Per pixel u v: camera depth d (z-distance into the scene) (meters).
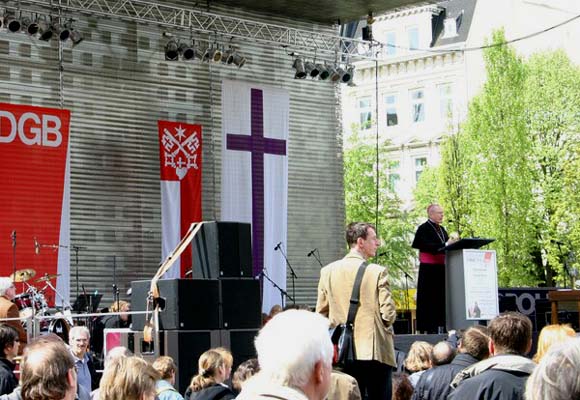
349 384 6.75
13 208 16.78
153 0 19.30
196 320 11.40
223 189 19.36
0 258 16.58
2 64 17.47
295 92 21.47
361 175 40.91
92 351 14.89
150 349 11.44
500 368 5.43
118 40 18.88
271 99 20.08
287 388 3.34
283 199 20.05
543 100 37.81
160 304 11.46
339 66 21.16
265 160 19.89
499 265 35.41
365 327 7.88
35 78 17.80
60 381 4.64
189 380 11.26
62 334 13.26
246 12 20.73
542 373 2.91
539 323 16.86
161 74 19.41
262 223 19.75
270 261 19.78
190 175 18.88
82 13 18.36
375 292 7.90
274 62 21.12
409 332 21.52
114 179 18.58
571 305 16.78
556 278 36.56
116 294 16.41
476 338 7.32
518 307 16.72
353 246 8.12
